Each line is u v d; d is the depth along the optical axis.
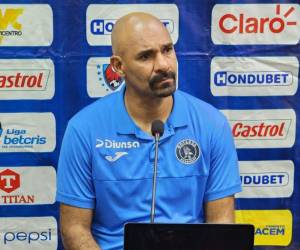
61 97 4.96
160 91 3.47
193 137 3.77
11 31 4.83
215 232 3.06
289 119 5.05
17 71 4.90
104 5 4.84
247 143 5.09
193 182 3.77
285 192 5.18
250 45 4.95
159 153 3.72
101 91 4.97
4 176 5.06
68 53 4.91
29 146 5.03
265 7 4.88
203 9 4.88
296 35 4.93
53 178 5.09
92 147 3.75
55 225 5.18
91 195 3.83
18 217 5.14
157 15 4.88
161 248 3.06
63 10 4.83
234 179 3.86
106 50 4.91
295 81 4.99
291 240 5.25
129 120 3.75
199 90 5.01
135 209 3.75
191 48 4.94
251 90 5.01
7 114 4.96
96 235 3.89
